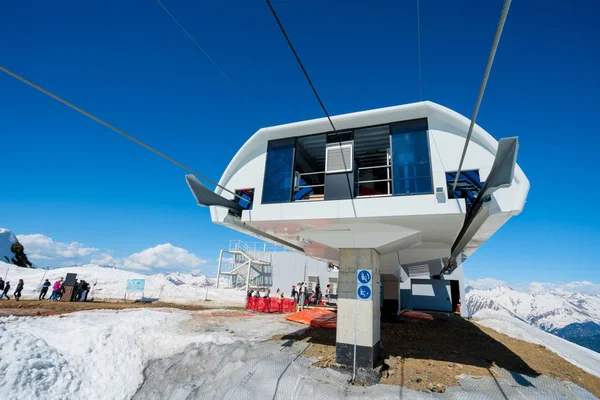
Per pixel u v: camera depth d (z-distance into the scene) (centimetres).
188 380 888
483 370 877
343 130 967
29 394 833
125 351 1081
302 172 1180
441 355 1029
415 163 842
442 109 833
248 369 859
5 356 916
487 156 776
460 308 2650
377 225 902
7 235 6094
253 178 1042
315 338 1200
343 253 978
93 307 1905
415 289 2838
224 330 1304
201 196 876
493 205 766
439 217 793
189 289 3228
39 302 2019
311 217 895
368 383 774
